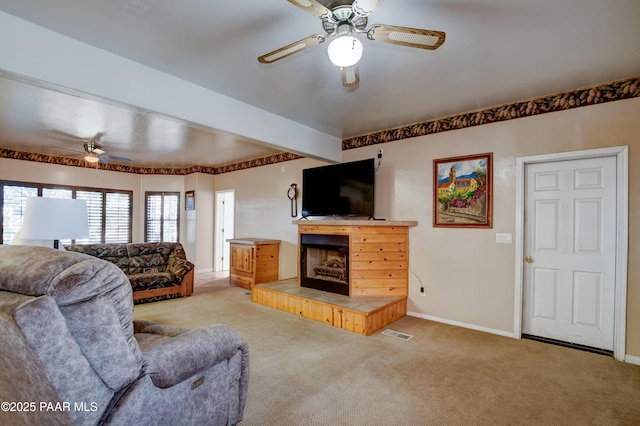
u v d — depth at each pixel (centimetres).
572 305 326
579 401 223
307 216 485
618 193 295
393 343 325
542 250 342
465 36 219
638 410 213
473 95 325
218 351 169
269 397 226
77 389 115
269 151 573
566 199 329
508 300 349
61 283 110
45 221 211
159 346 152
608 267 307
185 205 760
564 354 300
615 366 277
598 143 302
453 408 214
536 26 207
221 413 177
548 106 325
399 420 201
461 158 380
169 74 277
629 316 288
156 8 190
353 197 434
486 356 295
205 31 214
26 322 102
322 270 466
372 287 411
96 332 118
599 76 283
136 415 132
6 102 333
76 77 223
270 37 221
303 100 338
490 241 361
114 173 709
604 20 201
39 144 521
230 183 716
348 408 213
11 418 98
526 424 198
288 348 311
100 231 687
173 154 600
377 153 453
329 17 170
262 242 572
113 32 215
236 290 568
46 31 210
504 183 352
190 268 525
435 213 400
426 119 402
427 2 184
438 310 396
